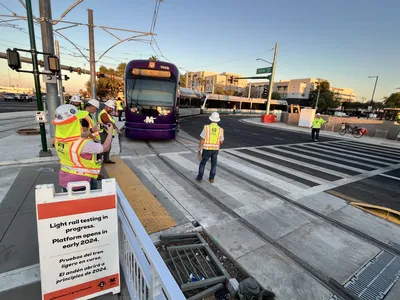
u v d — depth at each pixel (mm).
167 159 7410
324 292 2541
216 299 2439
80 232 1935
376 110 76375
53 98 8148
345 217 4273
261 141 13125
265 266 2871
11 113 18672
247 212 4211
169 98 9500
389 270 2939
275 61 25656
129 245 2109
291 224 3904
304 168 7582
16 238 2887
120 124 15539
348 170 7727
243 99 41781
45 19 7316
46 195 1739
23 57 11047
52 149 7164
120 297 2191
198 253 3082
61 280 1930
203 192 4961
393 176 7285
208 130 5277
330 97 65938
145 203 4168
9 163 5684
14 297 2068
